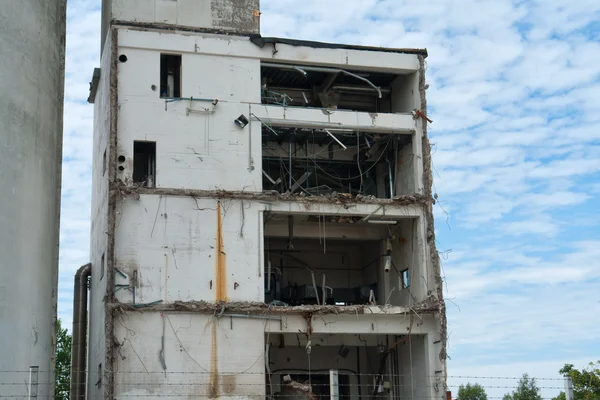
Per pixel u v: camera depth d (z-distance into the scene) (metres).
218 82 38.62
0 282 29.83
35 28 33.97
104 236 38.00
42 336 32.66
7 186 30.86
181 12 39.91
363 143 42.69
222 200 37.31
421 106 40.94
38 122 33.59
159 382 34.62
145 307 35.16
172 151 37.34
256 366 35.78
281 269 45.97
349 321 37.56
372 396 43.75
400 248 41.75
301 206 38.22
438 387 37.56
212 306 35.78
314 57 40.03
